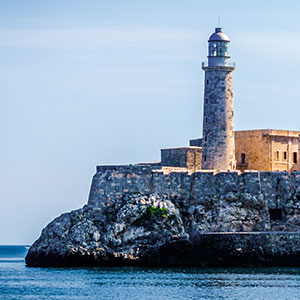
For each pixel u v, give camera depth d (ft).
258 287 545.85
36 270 645.10
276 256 640.99
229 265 638.94
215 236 640.58
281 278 583.17
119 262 654.12
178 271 623.77
